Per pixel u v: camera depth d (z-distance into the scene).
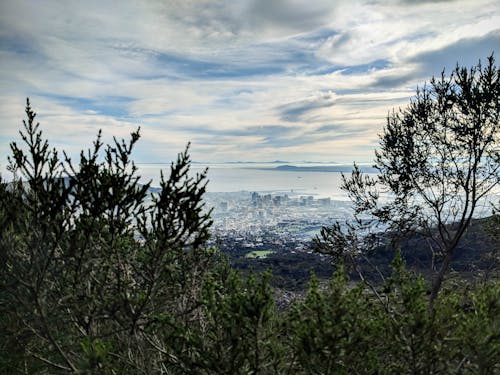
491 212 8.91
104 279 4.31
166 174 3.94
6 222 3.95
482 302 3.96
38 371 4.82
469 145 8.82
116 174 4.15
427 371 3.74
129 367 4.41
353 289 3.78
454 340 3.74
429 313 3.99
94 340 3.84
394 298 4.35
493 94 8.29
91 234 4.16
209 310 3.77
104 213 4.18
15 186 4.06
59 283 4.33
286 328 3.90
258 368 3.54
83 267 4.34
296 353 3.63
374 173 9.98
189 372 3.72
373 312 4.25
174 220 3.94
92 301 4.18
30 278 3.96
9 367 4.57
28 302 4.09
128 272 4.65
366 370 3.67
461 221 9.06
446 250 8.81
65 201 4.00
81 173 4.09
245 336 3.59
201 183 3.98
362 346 3.65
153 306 4.36
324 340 3.40
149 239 4.14
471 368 3.54
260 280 3.70
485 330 3.49
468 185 9.03
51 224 3.96
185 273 4.77
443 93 9.16
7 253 4.01
